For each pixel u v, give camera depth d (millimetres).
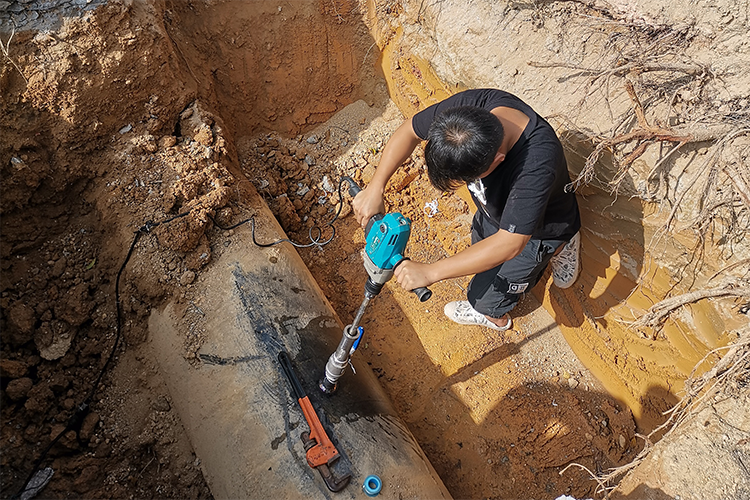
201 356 2514
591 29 3086
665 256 2871
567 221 2682
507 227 2127
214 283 2684
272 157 3912
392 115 4164
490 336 3393
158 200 2826
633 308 3143
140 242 2713
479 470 2916
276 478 2170
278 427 2271
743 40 2658
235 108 3916
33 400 2566
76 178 2875
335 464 2184
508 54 3369
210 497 2404
